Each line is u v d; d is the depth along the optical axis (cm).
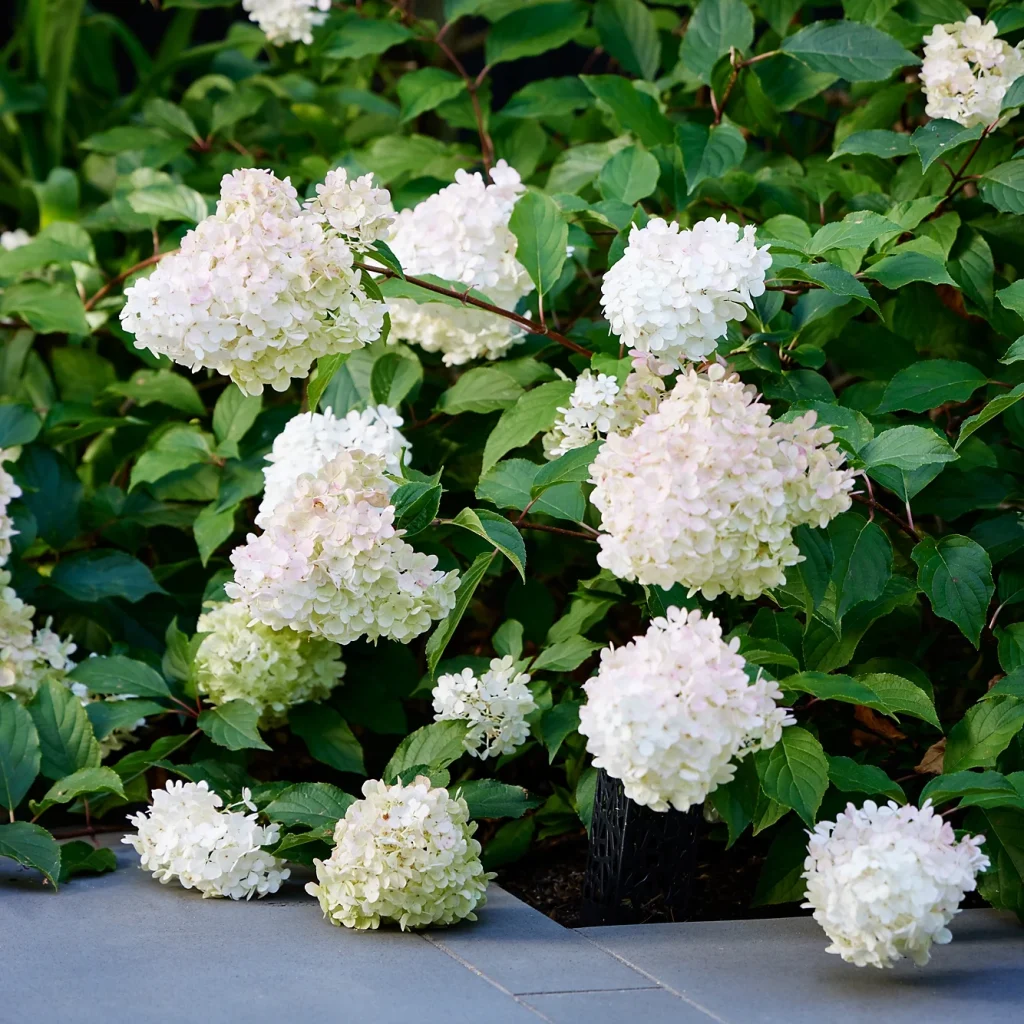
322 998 269
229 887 293
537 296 319
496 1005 268
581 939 284
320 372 294
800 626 299
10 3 657
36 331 366
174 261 281
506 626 314
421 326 320
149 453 333
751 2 356
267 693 315
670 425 274
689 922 291
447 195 307
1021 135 332
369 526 284
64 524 342
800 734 281
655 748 268
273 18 352
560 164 345
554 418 304
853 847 273
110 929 285
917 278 300
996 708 292
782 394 305
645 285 283
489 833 318
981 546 302
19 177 483
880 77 318
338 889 285
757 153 347
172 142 378
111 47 500
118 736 330
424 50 406
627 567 274
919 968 278
